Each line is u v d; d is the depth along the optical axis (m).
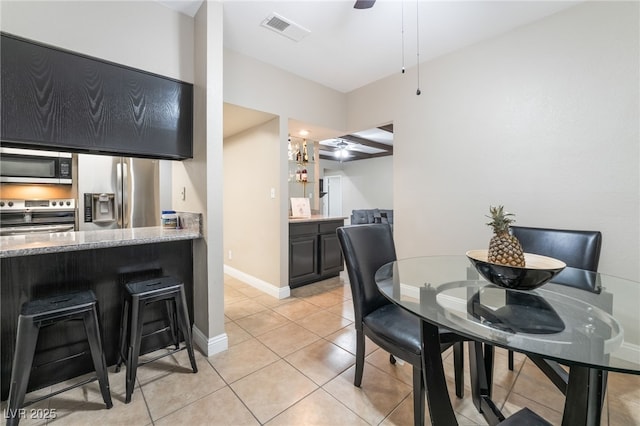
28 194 2.96
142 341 1.96
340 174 9.85
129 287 1.68
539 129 2.24
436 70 2.83
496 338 0.93
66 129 1.63
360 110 3.55
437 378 1.17
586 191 2.04
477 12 2.13
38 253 1.40
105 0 1.75
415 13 2.15
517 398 1.55
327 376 1.73
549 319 1.07
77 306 1.40
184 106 2.07
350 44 2.58
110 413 1.42
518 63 2.33
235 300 3.04
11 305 1.53
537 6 2.07
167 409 1.45
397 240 3.19
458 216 2.71
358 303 1.59
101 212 3.20
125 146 1.83
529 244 1.82
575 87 2.07
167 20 1.99
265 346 2.08
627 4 1.85
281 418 1.40
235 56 2.68
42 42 1.56
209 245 1.96
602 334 0.95
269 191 3.23
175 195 2.46
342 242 1.63
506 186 2.42
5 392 1.51
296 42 2.54
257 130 3.37
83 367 1.73
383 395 1.56
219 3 1.98
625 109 1.88
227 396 1.55
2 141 1.47
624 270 1.91
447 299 1.27
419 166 2.99
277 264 3.14
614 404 1.50
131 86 1.84
